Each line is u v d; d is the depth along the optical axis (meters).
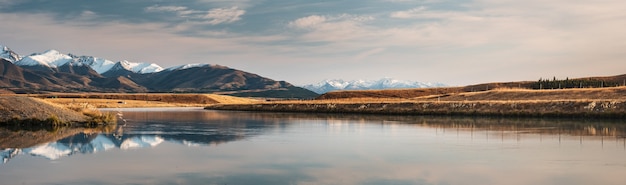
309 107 94.12
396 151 27.06
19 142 31.11
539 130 39.88
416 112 73.44
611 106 59.56
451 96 118.19
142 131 40.47
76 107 54.75
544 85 171.00
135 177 19.42
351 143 31.03
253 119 60.88
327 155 25.48
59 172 20.41
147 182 18.50
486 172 20.58
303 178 19.41
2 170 20.80
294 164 22.69
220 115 74.56
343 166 22.05
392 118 61.84
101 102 162.75
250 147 28.92
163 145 29.97
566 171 20.70
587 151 26.62
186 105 167.38
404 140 32.72
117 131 40.50
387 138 34.16
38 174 19.94
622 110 57.16
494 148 28.16
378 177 19.59
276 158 24.45
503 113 64.62
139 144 30.47
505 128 42.19
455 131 39.38
